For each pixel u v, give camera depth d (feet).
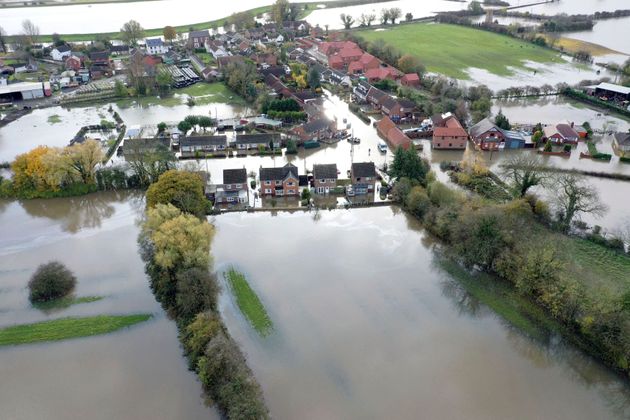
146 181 354.13
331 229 303.89
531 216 295.48
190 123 443.73
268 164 387.55
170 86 577.43
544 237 269.03
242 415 169.89
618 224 299.38
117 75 642.63
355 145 422.82
